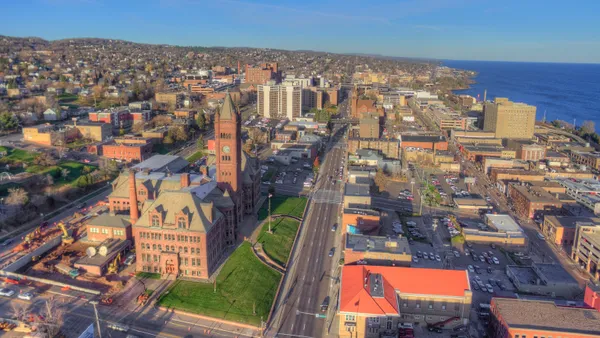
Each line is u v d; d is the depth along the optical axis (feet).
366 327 404.98
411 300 428.56
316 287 495.41
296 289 490.90
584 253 568.41
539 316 391.86
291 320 436.35
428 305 427.33
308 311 451.12
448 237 645.51
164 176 635.66
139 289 472.85
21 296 447.83
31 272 499.10
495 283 520.01
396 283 432.25
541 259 589.73
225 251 557.74
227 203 565.53
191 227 490.08
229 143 593.42
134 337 397.39
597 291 422.82
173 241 494.59
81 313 429.79
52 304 434.71
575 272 556.10
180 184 604.90
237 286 483.51
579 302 471.21
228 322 428.15
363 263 472.03
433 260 573.33
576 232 588.50
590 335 365.20
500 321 395.55
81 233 601.21
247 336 409.69
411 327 416.87
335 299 472.44
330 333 417.49
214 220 518.37
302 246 595.06
